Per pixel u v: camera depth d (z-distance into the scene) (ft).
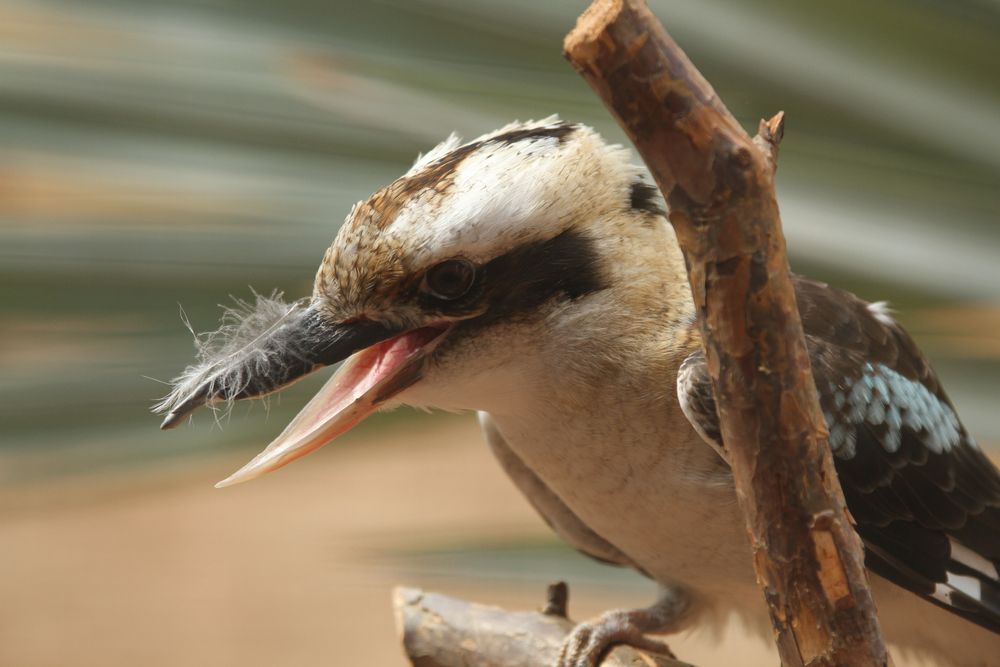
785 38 9.32
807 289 9.16
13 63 9.39
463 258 8.89
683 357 8.95
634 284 8.95
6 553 15.23
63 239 9.34
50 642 13.78
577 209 8.92
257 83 9.40
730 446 8.45
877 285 9.32
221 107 9.40
